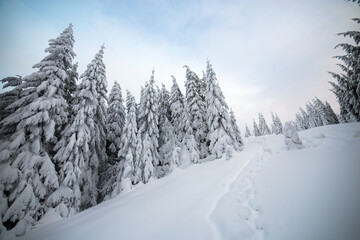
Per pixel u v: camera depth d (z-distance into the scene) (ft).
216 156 63.77
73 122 50.08
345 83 81.30
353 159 19.74
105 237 20.24
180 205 25.00
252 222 16.74
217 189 28.58
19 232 32.01
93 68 58.34
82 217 34.50
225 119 68.44
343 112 104.01
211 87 71.41
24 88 44.98
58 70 47.06
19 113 40.24
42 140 44.29
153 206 27.48
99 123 65.00
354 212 11.47
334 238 10.44
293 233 12.60
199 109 82.12
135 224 21.91
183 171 60.23
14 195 34.68
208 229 17.03
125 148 64.80
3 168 35.47
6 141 39.29
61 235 24.99
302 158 27.84
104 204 45.24
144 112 74.79
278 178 23.36
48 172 40.34
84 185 53.16
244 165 41.11
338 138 32.91
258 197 20.53
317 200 14.85
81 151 50.01
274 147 47.32
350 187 14.37
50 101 42.27
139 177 61.05
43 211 38.65
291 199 16.97
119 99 85.35
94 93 56.13
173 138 81.82
